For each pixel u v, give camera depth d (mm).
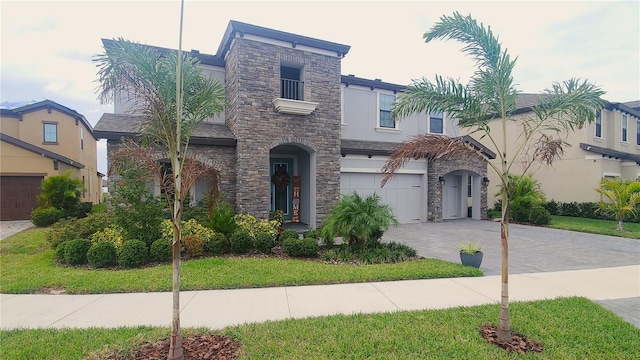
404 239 11883
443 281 6648
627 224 15617
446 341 4074
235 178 11734
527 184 16562
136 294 5746
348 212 8805
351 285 6340
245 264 7527
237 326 4426
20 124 20125
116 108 11664
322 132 12625
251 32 11242
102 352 3680
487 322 4645
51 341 3982
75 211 15078
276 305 5281
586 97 4547
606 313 5027
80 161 22016
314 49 12438
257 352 3746
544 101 4914
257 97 11469
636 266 8141
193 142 11047
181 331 4266
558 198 19391
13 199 16516
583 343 4090
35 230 12641
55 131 20984
